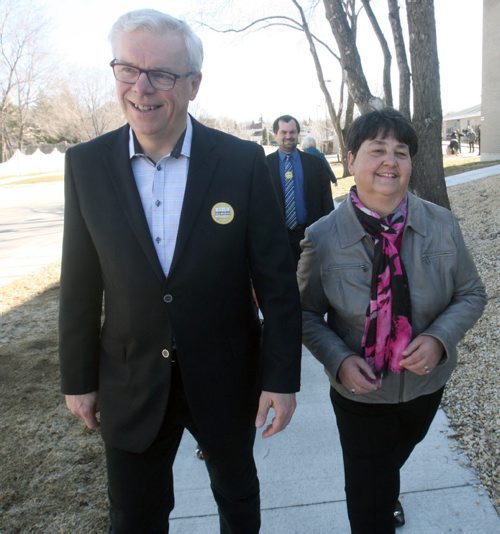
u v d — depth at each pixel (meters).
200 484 2.62
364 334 1.70
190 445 2.98
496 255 5.46
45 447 3.05
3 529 2.40
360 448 1.81
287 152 4.42
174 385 1.64
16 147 61.34
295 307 1.63
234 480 1.80
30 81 52.75
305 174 4.41
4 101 53.25
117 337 1.63
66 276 1.65
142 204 1.56
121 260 1.54
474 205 8.09
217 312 1.58
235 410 1.68
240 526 1.87
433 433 2.84
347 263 1.71
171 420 1.70
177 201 1.56
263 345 1.63
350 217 1.72
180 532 2.32
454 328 1.65
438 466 2.58
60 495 2.62
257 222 1.58
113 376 1.67
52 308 5.78
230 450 1.74
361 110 7.07
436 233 1.70
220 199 1.54
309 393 3.48
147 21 1.45
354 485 1.84
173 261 1.51
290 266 1.64
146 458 1.71
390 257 1.65
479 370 3.37
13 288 6.77
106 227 1.54
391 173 1.63
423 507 2.33
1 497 2.62
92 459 2.91
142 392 1.62
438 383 1.77
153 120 1.50
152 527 1.78
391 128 1.62
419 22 6.19
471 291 1.77
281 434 3.01
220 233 1.54
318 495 2.48
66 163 1.63
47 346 4.61
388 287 1.66
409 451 1.90
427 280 1.68
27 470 2.84
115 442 1.67
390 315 1.66
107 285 1.62
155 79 1.47
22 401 3.62
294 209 4.41
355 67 6.99
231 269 1.57
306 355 4.12
